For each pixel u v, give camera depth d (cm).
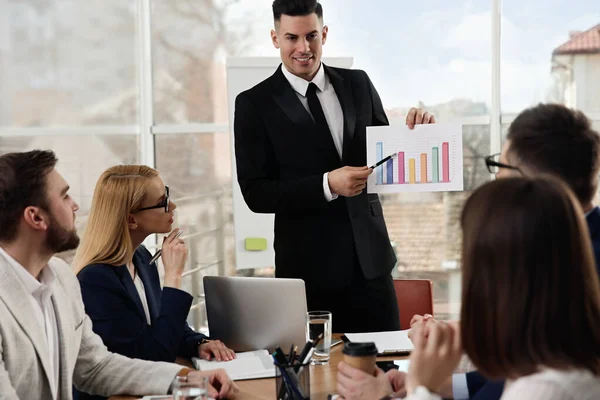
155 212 252
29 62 419
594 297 118
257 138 289
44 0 430
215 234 522
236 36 516
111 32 485
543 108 173
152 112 516
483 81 493
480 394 163
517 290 117
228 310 246
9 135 405
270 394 204
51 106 436
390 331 280
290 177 287
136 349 237
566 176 167
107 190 249
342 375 180
